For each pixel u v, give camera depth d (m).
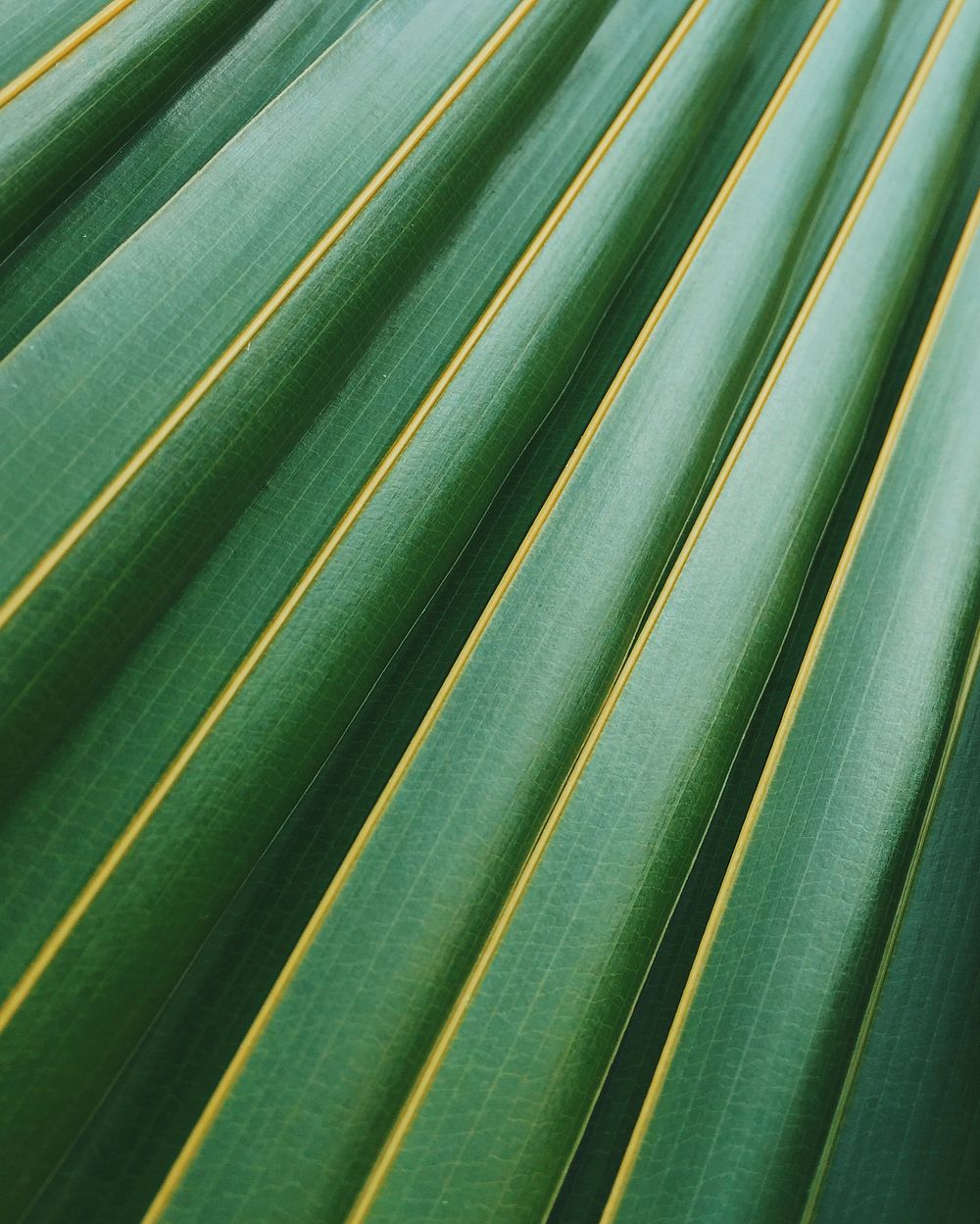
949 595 0.30
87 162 0.29
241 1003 0.26
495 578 0.29
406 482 0.28
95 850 0.25
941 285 0.33
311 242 0.29
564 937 0.27
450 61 0.31
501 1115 0.25
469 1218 0.25
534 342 0.30
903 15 0.35
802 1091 0.27
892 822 0.28
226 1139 0.25
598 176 0.31
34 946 0.25
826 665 0.30
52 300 0.29
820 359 0.32
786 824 0.28
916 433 0.31
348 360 0.29
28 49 0.28
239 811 0.26
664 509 0.30
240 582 0.27
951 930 0.29
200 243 0.28
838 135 0.34
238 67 0.31
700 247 0.32
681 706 0.28
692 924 0.28
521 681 0.28
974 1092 0.27
